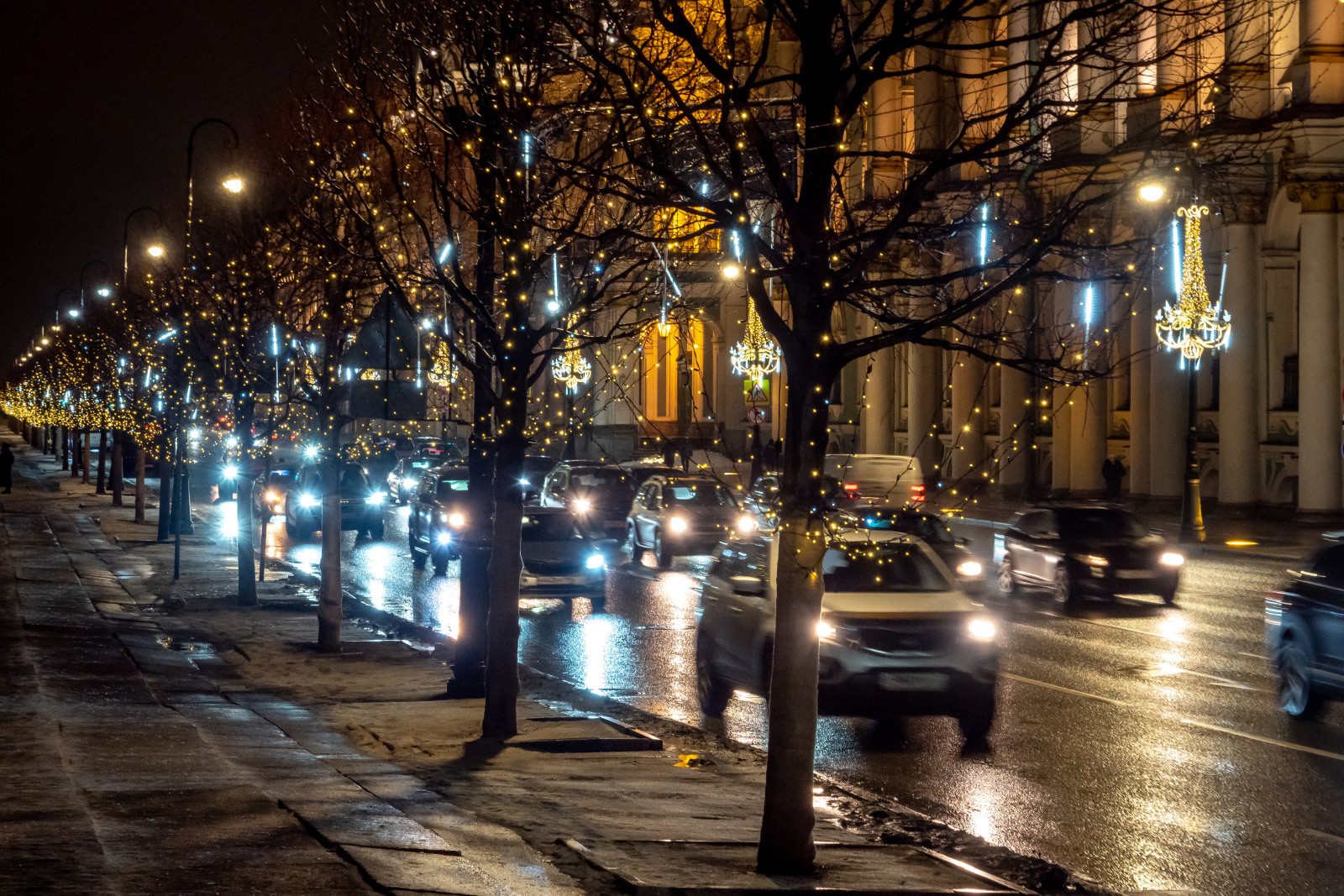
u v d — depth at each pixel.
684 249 13.37
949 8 8.70
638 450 66.25
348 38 14.54
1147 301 43.94
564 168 10.93
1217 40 22.50
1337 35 38.22
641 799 10.78
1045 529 25.42
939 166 8.61
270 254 25.84
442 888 6.88
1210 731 13.76
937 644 13.23
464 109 13.49
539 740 13.16
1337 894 8.65
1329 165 38.62
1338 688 13.70
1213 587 27.25
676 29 8.59
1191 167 10.00
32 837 7.38
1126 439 49.03
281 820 8.32
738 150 8.84
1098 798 11.18
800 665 8.45
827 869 8.50
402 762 12.20
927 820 10.32
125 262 46.66
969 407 53.78
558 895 7.28
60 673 16.75
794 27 8.62
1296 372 41.97
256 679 17.70
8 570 30.08
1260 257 42.16
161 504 39.38
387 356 17.50
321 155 19.86
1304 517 39.41
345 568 33.50
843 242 8.56
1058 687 16.31
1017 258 11.24
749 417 51.97
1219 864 9.32
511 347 13.36
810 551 8.47
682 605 25.56
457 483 32.97
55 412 84.88
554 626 22.75
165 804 8.66
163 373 38.31
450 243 14.94
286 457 54.25
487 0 12.65
